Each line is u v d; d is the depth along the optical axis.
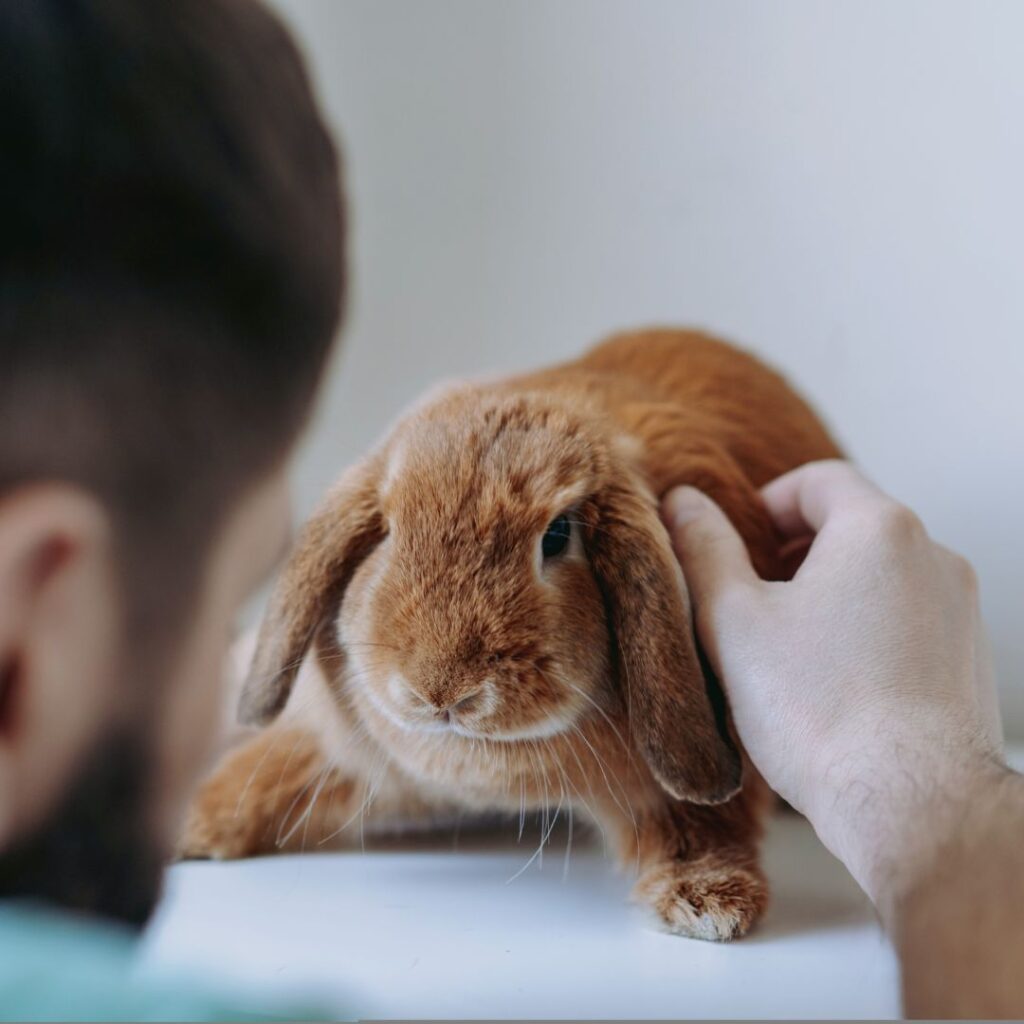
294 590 1.18
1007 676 1.95
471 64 2.29
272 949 0.99
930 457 2.04
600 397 1.42
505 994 0.89
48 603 0.47
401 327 2.35
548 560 1.12
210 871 1.24
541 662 1.06
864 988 0.90
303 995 0.50
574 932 1.05
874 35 2.06
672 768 1.06
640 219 2.25
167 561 0.50
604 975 0.93
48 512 0.46
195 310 0.49
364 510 1.18
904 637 1.02
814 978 0.93
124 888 0.54
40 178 0.45
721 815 1.18
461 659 1.03
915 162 2.04
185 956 0.95
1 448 0.45
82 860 0.52
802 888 1.18
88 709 0.49
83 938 0.47
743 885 1.07
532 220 2.31
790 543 1.35
